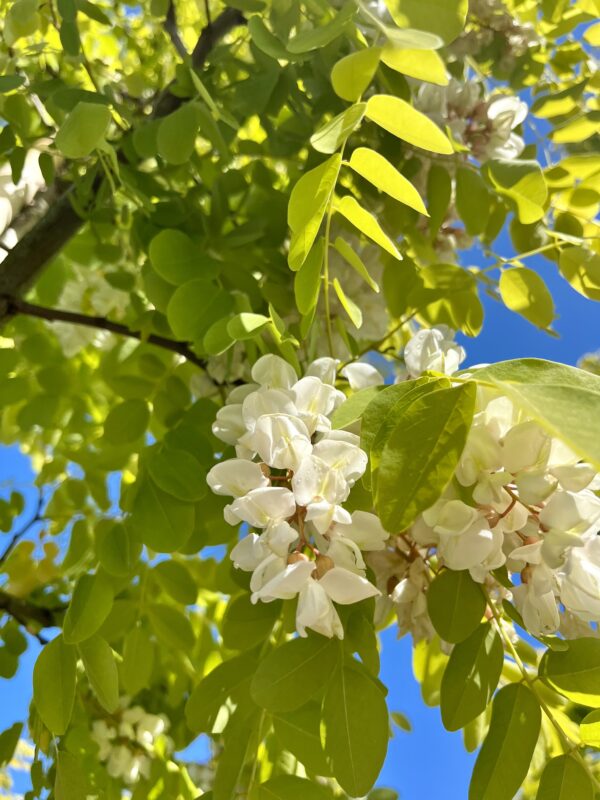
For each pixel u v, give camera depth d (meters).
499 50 0.52
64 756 0.27
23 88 0.35
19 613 0.46
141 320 0.38
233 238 0.35
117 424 0.36
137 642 0.32
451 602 0.25
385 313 0.39
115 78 0.53
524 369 0.18
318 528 0.21
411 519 0.17
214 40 0.44
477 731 0.33
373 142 0.37
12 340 0.48
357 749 0.22
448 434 0.18
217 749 0.45
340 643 0.24
